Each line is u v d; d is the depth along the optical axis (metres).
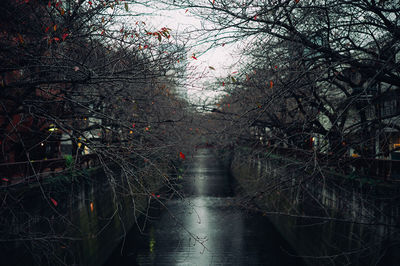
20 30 6.73
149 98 7.98
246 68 7.00
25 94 6.72
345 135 6.15
